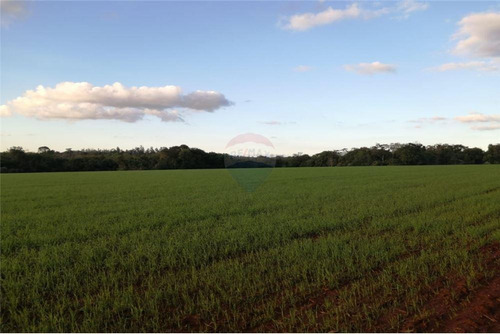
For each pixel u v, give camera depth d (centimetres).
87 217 1591
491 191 2431
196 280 744
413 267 785
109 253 973
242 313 600
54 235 1206
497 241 1010
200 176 5438
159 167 10606
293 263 840
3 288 730
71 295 705
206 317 593
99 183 4003
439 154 11731
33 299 662
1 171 8638
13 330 557
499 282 713
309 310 592
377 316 575
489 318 566
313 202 1953
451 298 638
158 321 579
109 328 560
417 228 1167
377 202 1891
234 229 1258
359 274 758
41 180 4688
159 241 1081
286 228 1224
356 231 1195
